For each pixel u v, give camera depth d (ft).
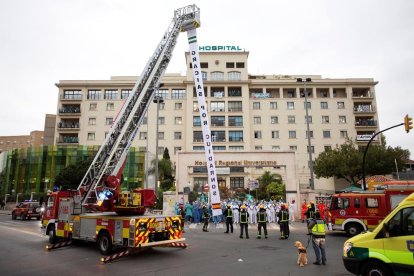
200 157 99.35
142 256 38.11
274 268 31.53
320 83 212.02
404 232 22.72
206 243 48.42
